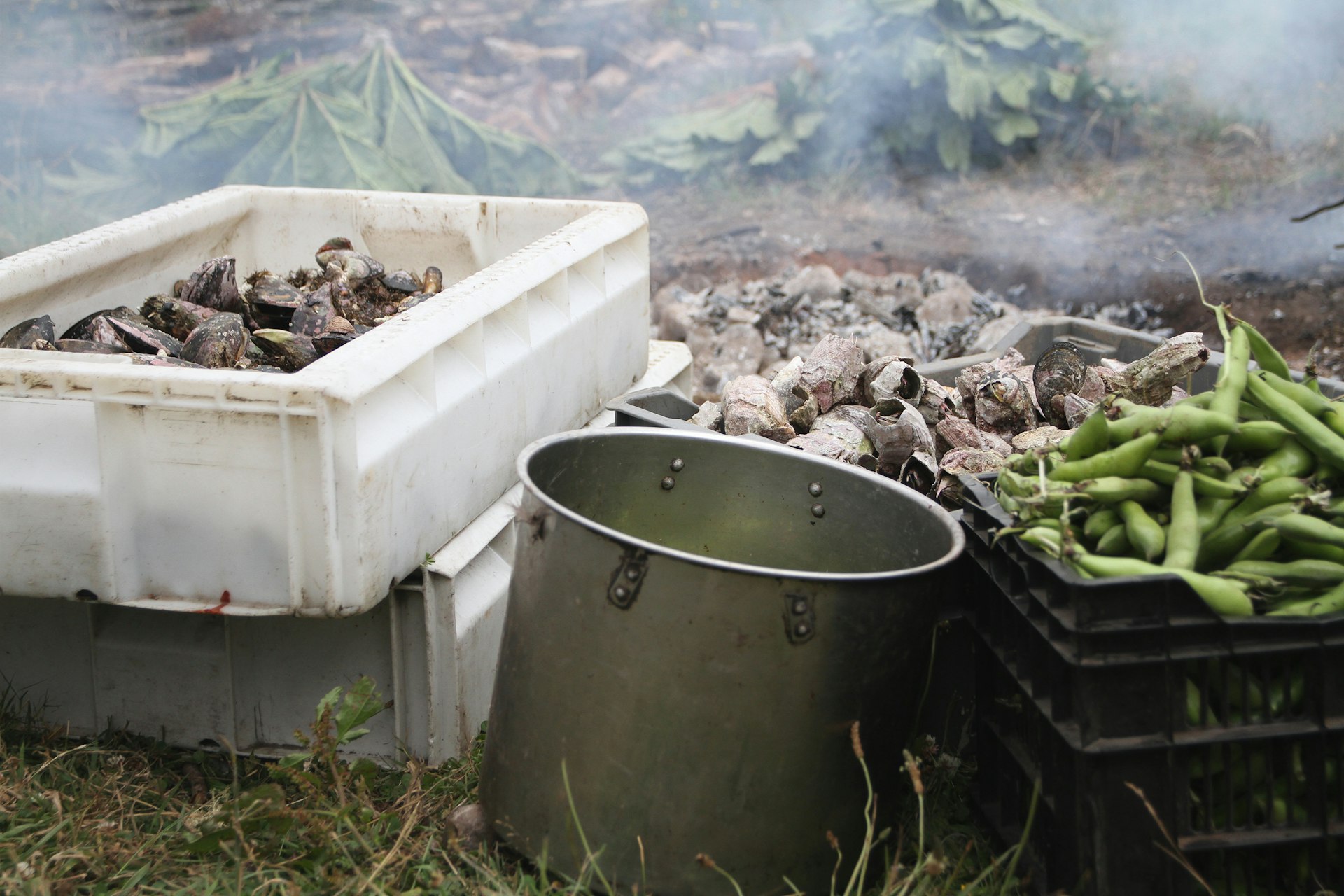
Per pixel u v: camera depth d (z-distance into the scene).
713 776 1.99
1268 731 1.93
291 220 3.85
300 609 2.34
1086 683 1.89
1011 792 2.27
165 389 2.26
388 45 7.41
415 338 2.49
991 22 7.99
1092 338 3.85
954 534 2.13
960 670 2.53
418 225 3.77
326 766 2.48
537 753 2.11
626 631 1.96
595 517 2.47
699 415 3.15
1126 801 1.93
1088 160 7.95
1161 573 1.89
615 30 9.66
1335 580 1.96
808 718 1.98
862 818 2.12
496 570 2.84
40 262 2.98
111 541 2.34
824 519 2.44
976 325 5.27
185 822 2.35
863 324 5.45
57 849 2.24
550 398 3.14
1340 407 2.15
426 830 2.34
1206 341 5.80
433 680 2.58
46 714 2.72
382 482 2.35
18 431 2.33
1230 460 2.16
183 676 2.64
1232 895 1.97
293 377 2.23
